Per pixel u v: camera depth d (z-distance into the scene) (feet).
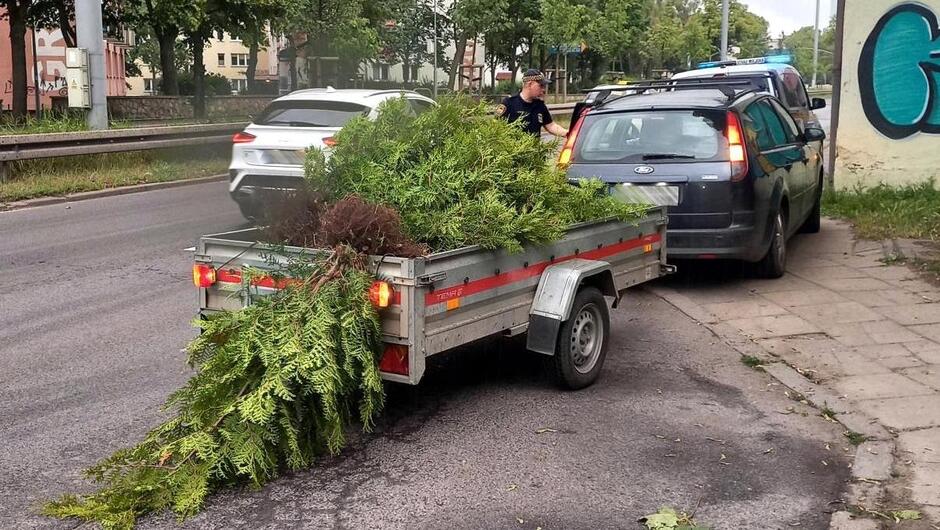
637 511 13.84
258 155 37.76
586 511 13.82
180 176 57.41
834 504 14.08
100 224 40.60
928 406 18.11
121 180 53.57
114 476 14.44
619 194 27.22
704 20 198.70
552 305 18.12
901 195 40.14
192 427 14.67
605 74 177.27
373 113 37.73
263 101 123.54
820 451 16.17
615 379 20.20
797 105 48.62
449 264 15.97
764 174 27.55
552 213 18.66
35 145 51.16
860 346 22.15
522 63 176.55
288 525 13.42
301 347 14.58
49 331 23.70
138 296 27.45
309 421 15.42
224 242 16.93
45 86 136.36
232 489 14.65
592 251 19.94
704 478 15.03
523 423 17.48
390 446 16.38
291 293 15.43
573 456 15.89
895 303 25.75
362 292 15.20
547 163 20.02
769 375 20.40
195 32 105.81
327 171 18.20
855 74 41.50
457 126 18.81
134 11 110.52
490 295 17.04
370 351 15.29
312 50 129.49
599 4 165.27
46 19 102.99
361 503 14.11
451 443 16.49
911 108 40.57
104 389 19.38
